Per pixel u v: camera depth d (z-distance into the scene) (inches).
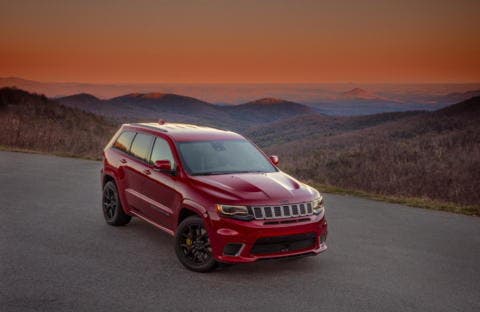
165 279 235.6
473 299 223.0
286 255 241.0
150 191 289.4
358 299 218.1
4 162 648.4
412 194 1078.4
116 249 283.0
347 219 386.0
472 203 978.1
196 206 246.4
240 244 235.0
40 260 257.4
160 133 302.5
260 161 295.7
